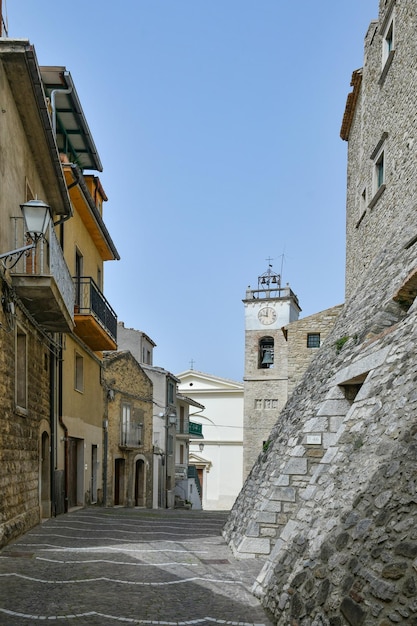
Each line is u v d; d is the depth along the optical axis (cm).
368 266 1417
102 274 2242
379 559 426
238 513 1137
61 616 585
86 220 1875
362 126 1555
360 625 402
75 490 1817
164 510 2091
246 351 4522
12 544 990
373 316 931
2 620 568
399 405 563
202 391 5716
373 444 566
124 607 622
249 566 848
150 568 824
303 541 588
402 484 462
